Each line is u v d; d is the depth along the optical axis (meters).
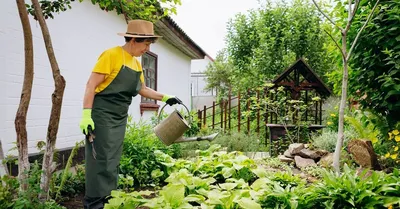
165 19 8.03
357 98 5.21
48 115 5.24
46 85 5.17
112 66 2.95
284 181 3.70
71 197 3.74
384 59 4.32
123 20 7.92
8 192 2.65
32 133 4.86
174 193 2.79
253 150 6.95
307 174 4.76
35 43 4.91
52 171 3.01
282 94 8.02
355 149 4.36
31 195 2.72
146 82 8.99
